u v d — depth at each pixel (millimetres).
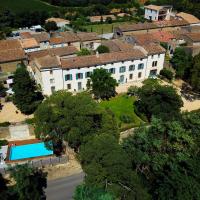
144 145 59250
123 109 86562
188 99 92000
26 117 80000
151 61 100312
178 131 61219
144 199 49719
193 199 49344
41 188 61000
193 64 96688
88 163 53719
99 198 48344
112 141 53812
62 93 65312
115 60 93875
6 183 61281
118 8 197500
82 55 100000
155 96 78250
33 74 96375
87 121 60312
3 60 97688
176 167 54500
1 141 71625
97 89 88250
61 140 69688
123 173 50000
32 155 68188
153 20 177375
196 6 184750
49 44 124312
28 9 195000
